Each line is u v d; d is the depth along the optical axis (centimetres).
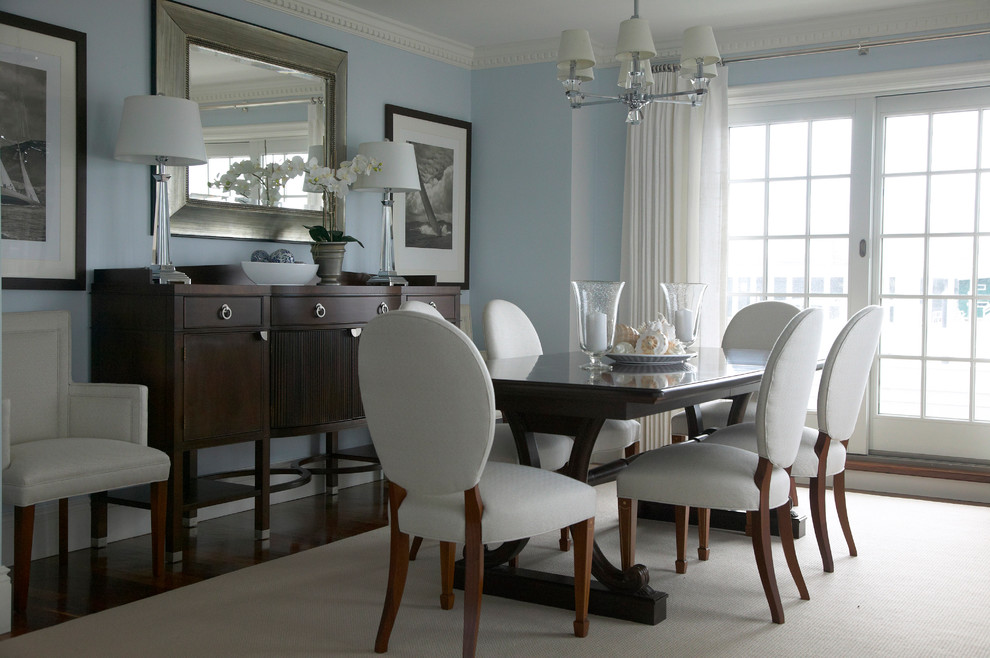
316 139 468
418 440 232
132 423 321
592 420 275
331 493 462
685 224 532
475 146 586
